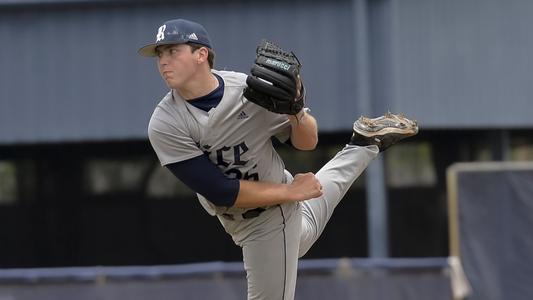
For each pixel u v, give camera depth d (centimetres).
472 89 4631
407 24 4559
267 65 1614
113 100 4672
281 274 1842
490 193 3359
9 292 3120
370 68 4562
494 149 4975
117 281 3117
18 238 6869
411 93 4559
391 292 3112
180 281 3119
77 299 3119
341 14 4572
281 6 4588
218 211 1817
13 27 4684
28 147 6631
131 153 6719
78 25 4669
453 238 3341
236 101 1700
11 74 4697
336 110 4581
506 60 4662
